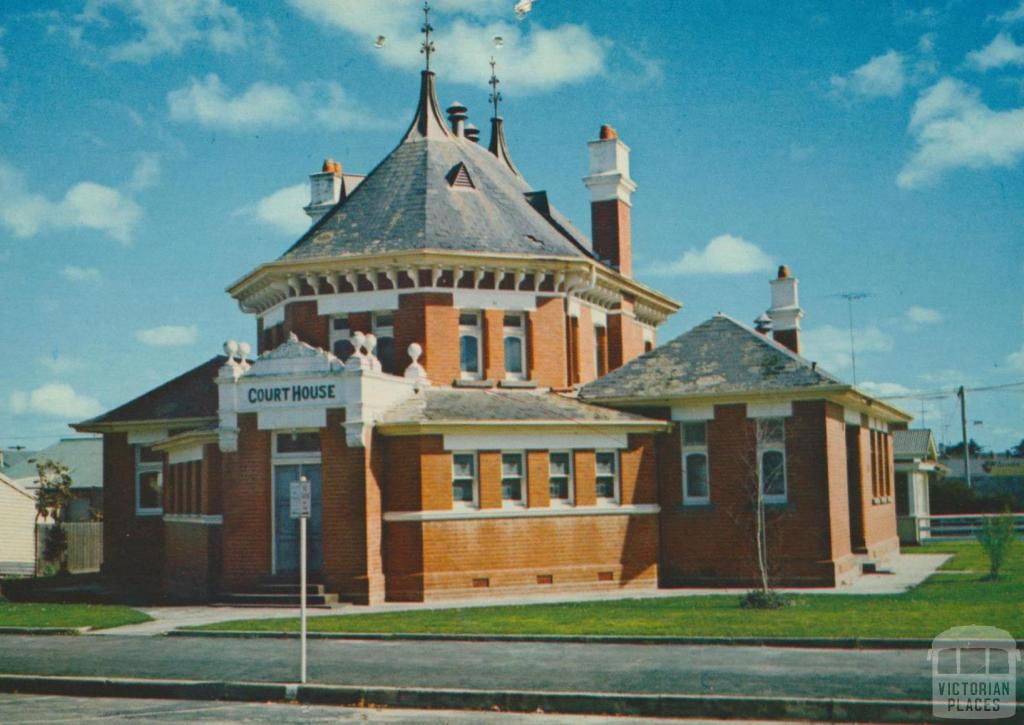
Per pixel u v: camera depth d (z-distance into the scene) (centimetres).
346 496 2781
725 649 1884
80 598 3328
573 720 1477
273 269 3284
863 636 1888
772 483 3098
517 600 2798
